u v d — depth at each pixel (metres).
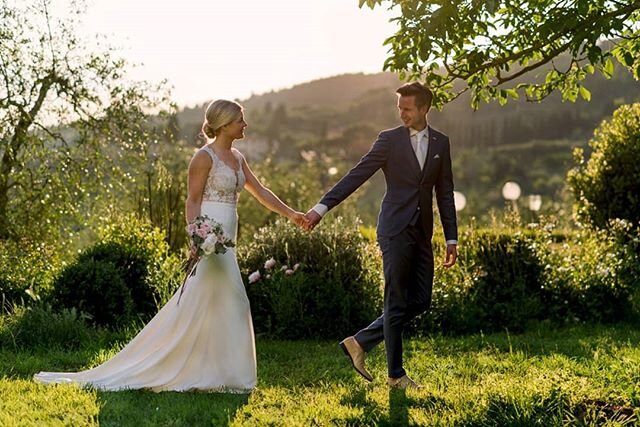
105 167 11.84
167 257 8.85
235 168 5.49
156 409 4.70
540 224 9.88
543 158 118.25
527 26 5.89
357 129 154.25
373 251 8.88
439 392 5.10
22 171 11.36
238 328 5.40
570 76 6.46
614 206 10.58
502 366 6.27
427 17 5.06
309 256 8.50
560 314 8.97
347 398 5.03
